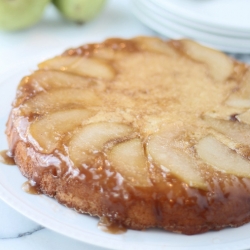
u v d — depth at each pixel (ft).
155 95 2.64
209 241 2.27
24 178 2.40
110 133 2.38
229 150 2.37
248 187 2.30
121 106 2.54
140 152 2.33
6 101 2.69
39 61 2.89
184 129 2.45
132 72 2.76
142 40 2.95
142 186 2.25
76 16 3.43
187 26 3.20
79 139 2.35
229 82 2.76
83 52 2.84
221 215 2.29
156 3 3.23
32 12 3.32
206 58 2.88
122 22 3.57
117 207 2.26
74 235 2.23
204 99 2.64
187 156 2.33
